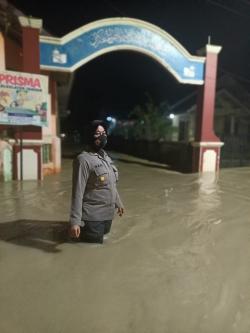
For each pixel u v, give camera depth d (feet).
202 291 10.20
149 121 76.33
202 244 14.19
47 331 8.18
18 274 11.03
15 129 29.25
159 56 34.73
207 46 36.35
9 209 19.31
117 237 14.71
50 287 10.25
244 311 9.20
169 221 17.43
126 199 22.79
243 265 12.12
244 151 46.52
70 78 37.88
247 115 81.35
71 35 30.78
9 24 29.27
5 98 26.35
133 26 32.94
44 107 27.63
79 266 11.70
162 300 9.65
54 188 26.02
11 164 29.48
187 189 26.91
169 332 8.25
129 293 9.99
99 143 13.16
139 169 42.83
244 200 22.79
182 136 80.18
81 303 9.41
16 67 32.30
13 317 8.70
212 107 37.42
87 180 13.10
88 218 13.33
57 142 36.47
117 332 8.21
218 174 35.99
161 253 13.07
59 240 14.15
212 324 8.60
